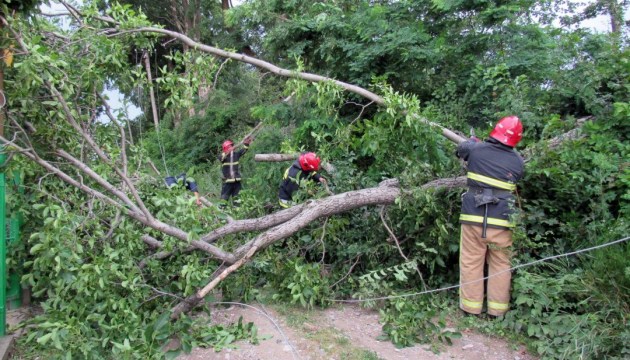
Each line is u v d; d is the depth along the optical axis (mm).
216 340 3301
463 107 5676
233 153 8117
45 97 3576
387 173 5168
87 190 3367
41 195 3434
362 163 6117
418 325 3422
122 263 3523
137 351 2900
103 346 3004
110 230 3533
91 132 4160
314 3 7176
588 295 3252
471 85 5574
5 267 3305
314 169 5031
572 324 3121
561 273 3531
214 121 12766
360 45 6109
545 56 5535
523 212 3838
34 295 3346
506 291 3568
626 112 4109
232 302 3895
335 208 4199
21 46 3174
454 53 6109
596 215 3656
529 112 4480
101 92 3887
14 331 3371
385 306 3893
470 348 3291
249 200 5383
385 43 5902
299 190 4785
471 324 3588
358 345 3316
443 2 5891
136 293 3398
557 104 5133
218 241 4312
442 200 4266
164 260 4039
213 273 3844
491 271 3656
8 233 3662
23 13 3576
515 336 3385
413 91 6328
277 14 8680
